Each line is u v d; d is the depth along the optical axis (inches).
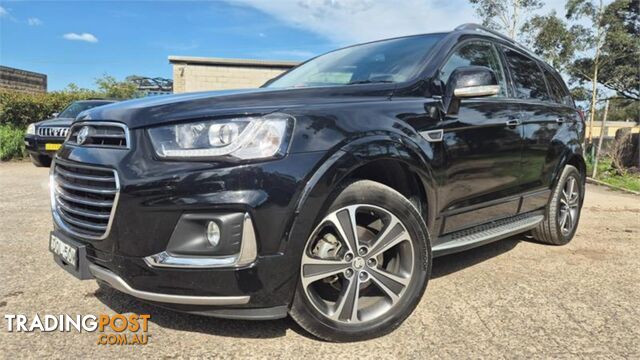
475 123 121.1
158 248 82.3
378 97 106.0
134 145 85.4
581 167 185.9
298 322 91.4
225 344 94.9
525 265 151.8
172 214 81.1
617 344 98.9
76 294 118.6
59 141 370.9
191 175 80.4
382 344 96.6
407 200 99.7
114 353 90.7
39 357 88.9
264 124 83.7
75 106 426.6
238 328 101.6
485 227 135.6
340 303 94.5
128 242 83.8
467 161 118.6
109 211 86.9
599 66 796.6
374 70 126.2
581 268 149.9
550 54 793.6
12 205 229.0
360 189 94.1
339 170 88.4
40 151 373.4
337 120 92.0
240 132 82.6
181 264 81.1
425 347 95.7
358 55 139.6
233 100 91.0
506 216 144.8
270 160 82.6
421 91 113.7
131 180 82.7
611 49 769.6
